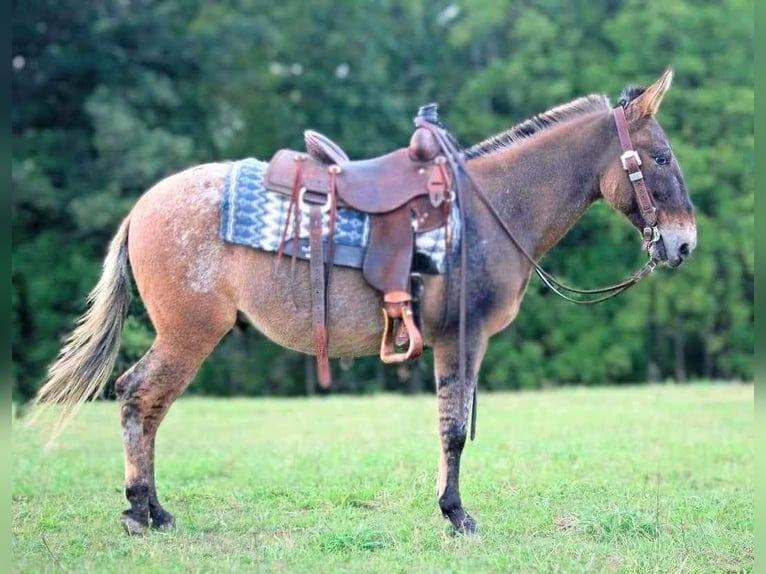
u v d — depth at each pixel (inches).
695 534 216.5
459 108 854.5
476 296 207.0
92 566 188.1
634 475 290.2
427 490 258.2
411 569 187.0
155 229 211.3
